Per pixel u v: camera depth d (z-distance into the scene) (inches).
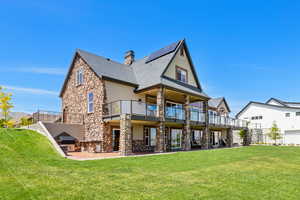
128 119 510.9
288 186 254.8
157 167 331.3
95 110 600.1
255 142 1278.3
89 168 303.9
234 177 285.1
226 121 903.7
